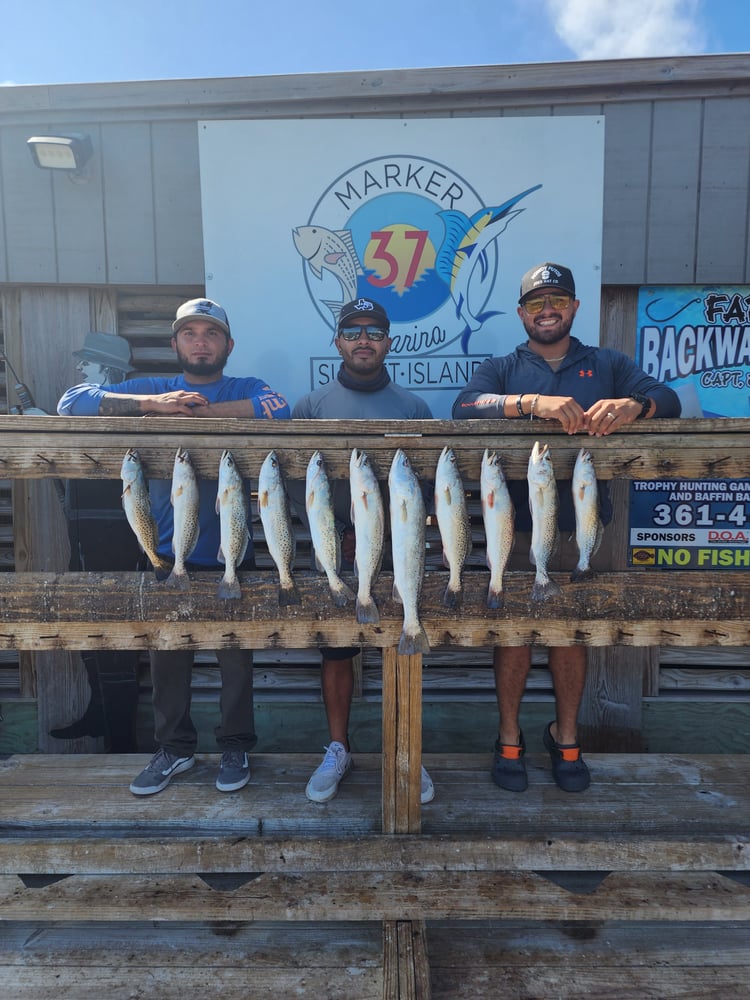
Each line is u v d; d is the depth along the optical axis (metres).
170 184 3.35
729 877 2.54
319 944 2.25
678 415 2.54
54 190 3.36
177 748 2.87
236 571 2.40
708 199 3.27
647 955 2.21
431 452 2.38
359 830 2.57
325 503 2.32
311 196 3.33
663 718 3.54
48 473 2.37
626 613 2.39
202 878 2.47
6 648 2.41
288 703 3.56
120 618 2.39
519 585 2.38
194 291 3.51
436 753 3.38
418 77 3.25
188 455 2.34
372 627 2.41
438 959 2.20
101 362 3.36
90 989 2.09
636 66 3.18
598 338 3.35
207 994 2.06
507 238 3.33
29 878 2.51
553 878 2.53
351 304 2.79
